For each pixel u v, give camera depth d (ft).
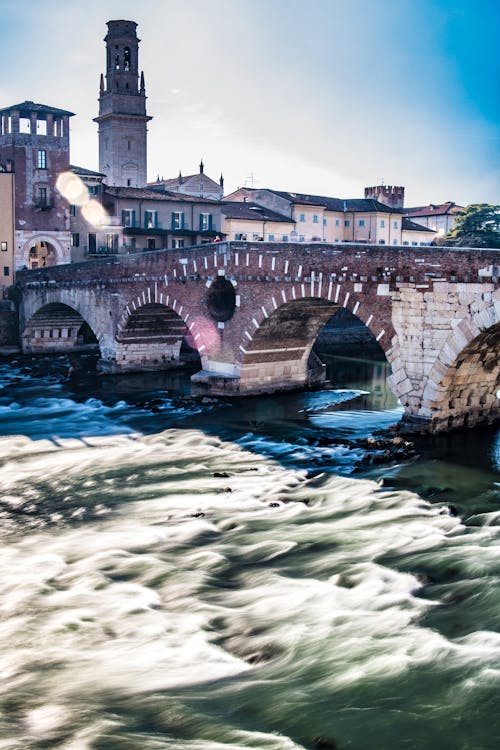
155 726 50.31
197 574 76.23
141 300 198.59
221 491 106.32
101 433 145.59
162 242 309.42
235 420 152.35
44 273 250.78
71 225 304.30
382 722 49.75
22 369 226.99
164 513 97.09
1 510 99.66
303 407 164.14
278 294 155.02
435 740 47.98
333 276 141.38
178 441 137.18
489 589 69.31
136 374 215.92
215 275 171.42
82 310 228.02
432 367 125.80
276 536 87.10
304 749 47.34
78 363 238.07
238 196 369.91
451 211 426.92
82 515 97.25
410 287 127.54
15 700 54.08
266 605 68.23
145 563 79.41
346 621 64.34
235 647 61.11
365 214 361.71
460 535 85.71
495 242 353.31
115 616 66.95
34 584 74.18
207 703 52.75
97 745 48.16
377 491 103.55
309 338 175.94
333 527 89.71
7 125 287.28
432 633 61.21
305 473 113.80
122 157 370.32
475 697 51.88
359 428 143.54
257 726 49.88
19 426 152.87
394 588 71.05
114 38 365.40
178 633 63.67
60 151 290.56
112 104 367.04
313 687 54.29
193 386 175.83
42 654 60.70
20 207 283.59
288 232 343.26
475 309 118.21
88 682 56.34
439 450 122.21
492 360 127.75
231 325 169.68
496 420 138.10
